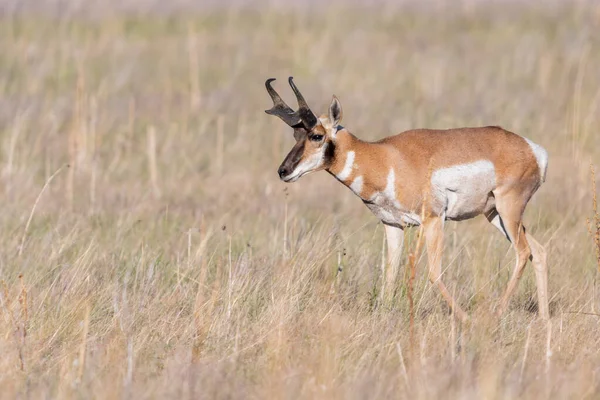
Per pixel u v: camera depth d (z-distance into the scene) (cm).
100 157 5334
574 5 10288
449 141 3002
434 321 2658
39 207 4216
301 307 2788
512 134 3094
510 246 3294
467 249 3200
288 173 2944
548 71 7188
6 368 2277
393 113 6506
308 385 2098
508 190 3044
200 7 11075
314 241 3266
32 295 2831
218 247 3456
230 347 2483
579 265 3275
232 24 9912
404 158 2964
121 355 2353
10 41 8300
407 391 2081
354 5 11150
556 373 2183
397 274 2998
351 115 6475
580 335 2567
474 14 10262
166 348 2494
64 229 3791
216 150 5631
